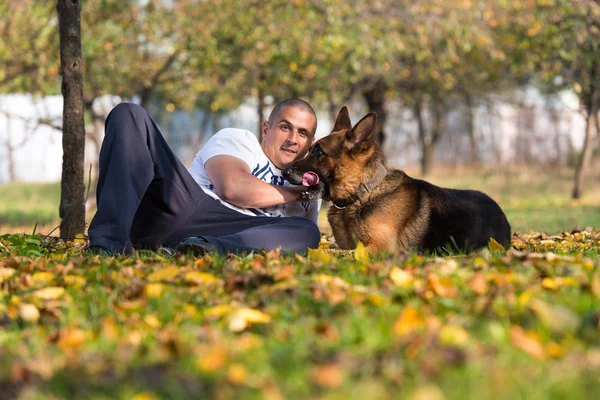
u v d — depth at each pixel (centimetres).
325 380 222
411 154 3753
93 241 495
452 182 2630
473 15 1652
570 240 752
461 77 2027
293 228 556
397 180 617
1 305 343
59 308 339
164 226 553
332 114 1909
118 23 1597
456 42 1683
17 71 1592
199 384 228
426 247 607
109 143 523
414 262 448
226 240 524
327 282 367
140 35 1658
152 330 298
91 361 252
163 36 1653
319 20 1581
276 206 598
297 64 1708
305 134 610
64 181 739
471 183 2569
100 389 229
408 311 283
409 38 1647
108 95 1914
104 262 440
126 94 1833
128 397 219
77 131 737
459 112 3562
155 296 356
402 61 1903
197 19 1612
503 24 1684
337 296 326
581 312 298
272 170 605
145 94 1811
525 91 2745
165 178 541
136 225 558
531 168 2931
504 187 2430
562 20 1636
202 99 2361
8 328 313
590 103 1961
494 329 266
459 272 395
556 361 242
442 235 612
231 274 409
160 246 541
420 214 609
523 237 801
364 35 1556
